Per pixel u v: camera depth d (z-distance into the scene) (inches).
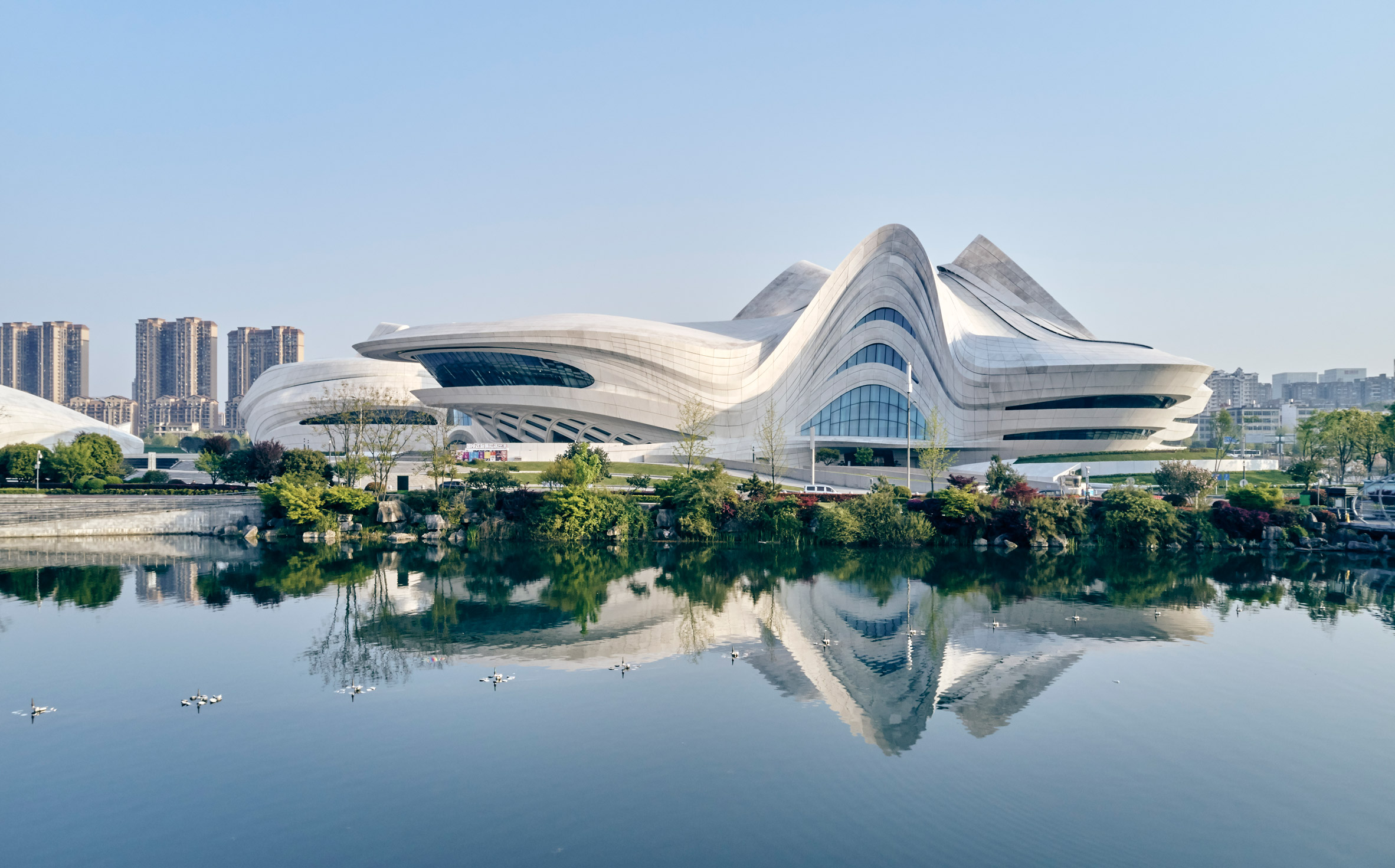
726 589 2192.4
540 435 4788.4
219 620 1828.2
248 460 3713.1
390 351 4690.0
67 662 1505.9
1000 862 865.5
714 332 5300.2
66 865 855.1
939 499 2984.7
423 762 1090.7
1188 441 6166.3
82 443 3917.3
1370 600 2066.9
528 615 1892.2
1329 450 4522.6
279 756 1104.2
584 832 919.7
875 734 1185.4
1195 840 911.0
